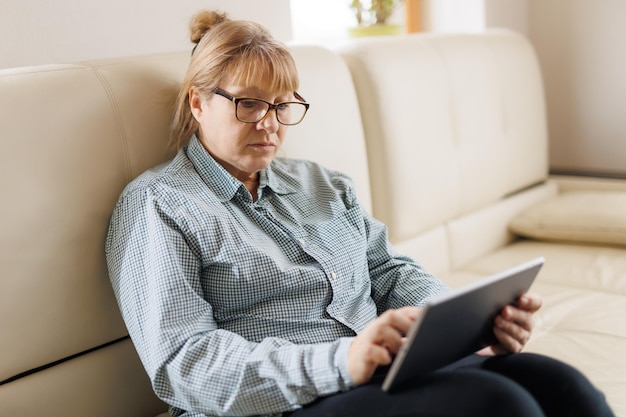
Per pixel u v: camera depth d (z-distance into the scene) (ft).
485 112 7.68
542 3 9.86
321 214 4.68
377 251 5.01
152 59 4.80
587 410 3.41
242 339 3.79
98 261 4.32
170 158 4.71
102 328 4.38
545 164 8.84
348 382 3.52
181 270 3.85
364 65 6.41
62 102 4.21
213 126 4.33
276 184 4.64
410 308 3.76
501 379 3.23
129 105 4.50
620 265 6.82
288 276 4.16
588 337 5.42
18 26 5.01
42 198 4.07
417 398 3.24
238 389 3.60
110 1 5.53
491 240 7.87
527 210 8.07
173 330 3.75
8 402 4.00
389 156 6.45
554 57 9.91
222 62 4.24
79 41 5.37
